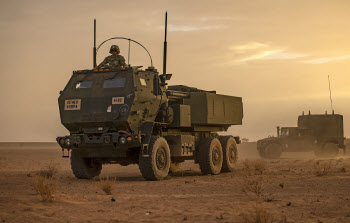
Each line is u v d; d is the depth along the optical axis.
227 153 17.78
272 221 6.91
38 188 9.81
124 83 13.71
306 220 7.05
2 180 13.85
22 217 7.34
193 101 16.17
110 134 13.43
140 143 13.43
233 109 18.25
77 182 13.57
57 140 14.19
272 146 31.77
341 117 33.41
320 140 32.75
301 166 20.14
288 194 10.04
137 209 8.17
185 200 9.33
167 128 15.55
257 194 9.88
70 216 7.50
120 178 15.19
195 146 16.73
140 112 13.69
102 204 8.79
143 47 14.96
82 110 13.83
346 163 21.64
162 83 14.79
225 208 8.18
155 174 13.84
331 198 9.34
